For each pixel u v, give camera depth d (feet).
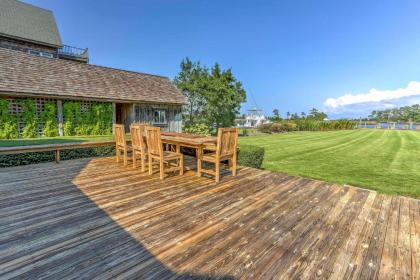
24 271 5.54
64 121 34.14
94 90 36.11
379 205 10.19
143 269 5.68
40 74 31.71
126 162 17.53
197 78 55.67
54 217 8.54
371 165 25.12
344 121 103.86
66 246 6.64
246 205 10.00
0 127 28.45
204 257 6.22
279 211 9.43
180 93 50.70
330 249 6.75
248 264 5.97
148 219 8.48
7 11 49.96
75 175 14.51
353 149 37.78
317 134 71.87
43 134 32.27
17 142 24.71
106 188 11.99
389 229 8.05
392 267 6.00
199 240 7.09
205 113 56.39
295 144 44.16
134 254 6.30
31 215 8.68
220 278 5.42
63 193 11.16
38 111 31.71
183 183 13.06
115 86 39.81
